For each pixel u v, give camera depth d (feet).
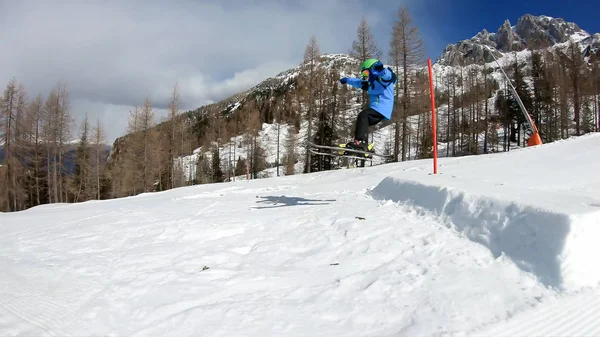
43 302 12.34
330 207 25.16
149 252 18.06
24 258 19.04
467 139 127.24
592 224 12.20
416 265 13.92
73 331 10.28
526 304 10.45
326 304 11.41
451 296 11.30
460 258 14.02
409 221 19.38
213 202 35.14
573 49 109.50
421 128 113.91
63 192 115.85
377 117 20.99
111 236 22.71
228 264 15.53
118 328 10.41
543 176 26.84
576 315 9.68
